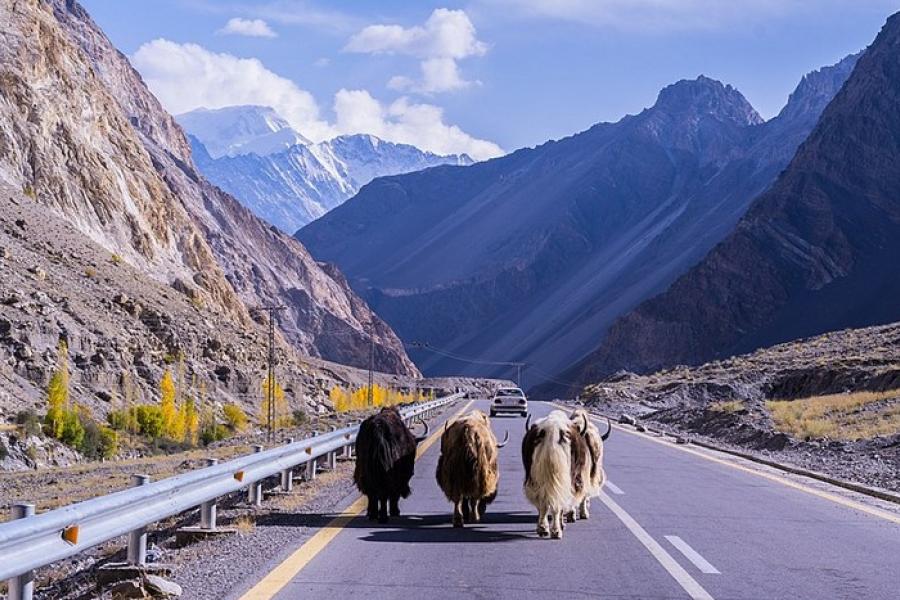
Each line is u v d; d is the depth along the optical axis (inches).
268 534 470.6
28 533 278.8
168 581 346.0
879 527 502.6
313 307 7175.2
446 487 492.7
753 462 914.7
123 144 4168.3
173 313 2854.3
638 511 556.4
